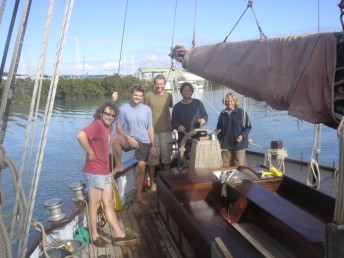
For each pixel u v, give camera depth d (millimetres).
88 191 3539
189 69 2857
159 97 5148
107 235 3859
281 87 1667
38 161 1689
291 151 13039
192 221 3006
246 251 2561
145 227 4047
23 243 1700
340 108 1410
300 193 3664
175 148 5723
